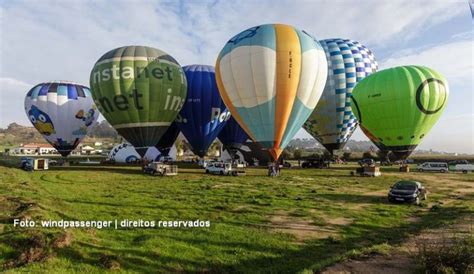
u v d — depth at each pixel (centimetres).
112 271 821
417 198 1812
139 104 3466
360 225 1314
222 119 4338
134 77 3453
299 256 962
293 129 2931
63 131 4338
